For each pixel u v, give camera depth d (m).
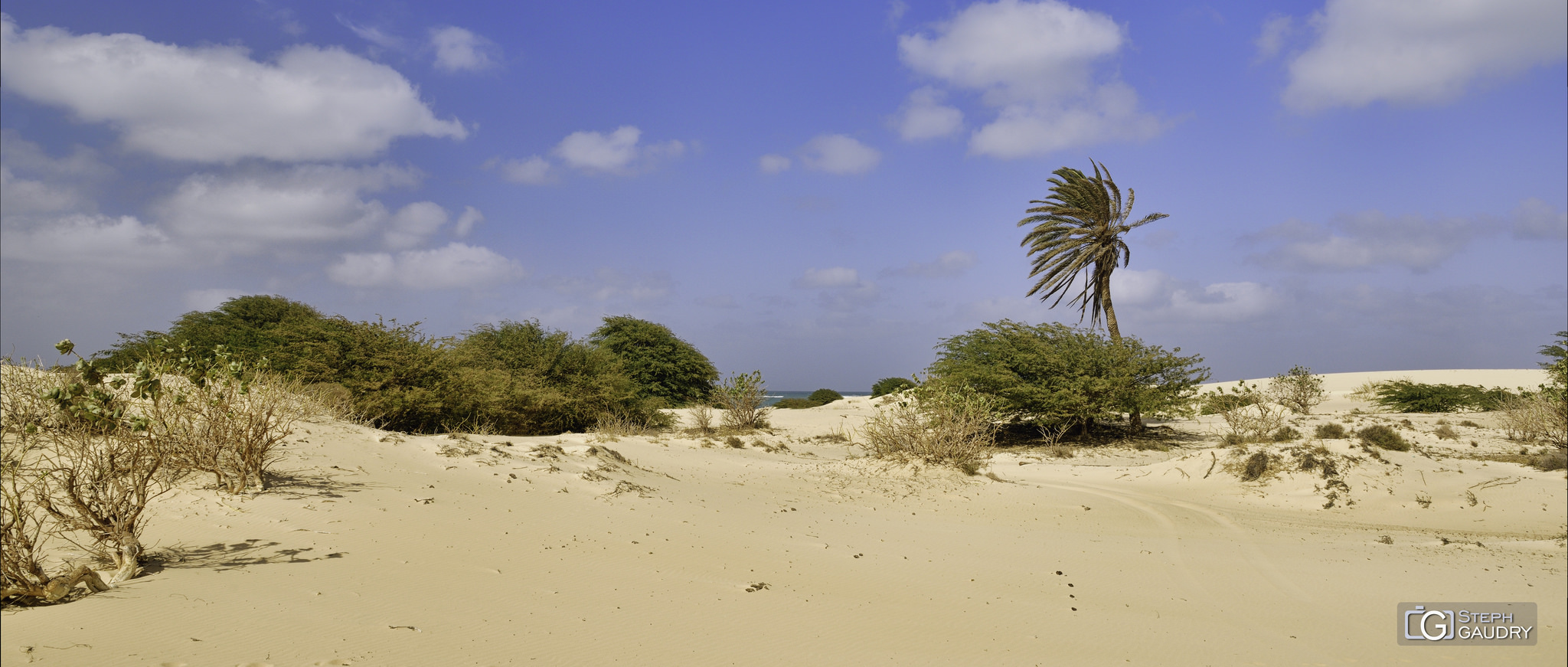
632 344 37.91
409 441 11.73
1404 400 33.09
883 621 6.05
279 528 7.03
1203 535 11.12
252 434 8.59
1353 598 7.70
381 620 5.08
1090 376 23.47
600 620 5.50
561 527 8.34
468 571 6.41
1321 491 14.41
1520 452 19.12
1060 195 31.27
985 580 7.75
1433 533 11.95
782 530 9.55
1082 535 10.73
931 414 16.36
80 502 5.72
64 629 4.44
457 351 21.00
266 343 20.31
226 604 5.09
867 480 14.50
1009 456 21.36
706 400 37.09
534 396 22.50
